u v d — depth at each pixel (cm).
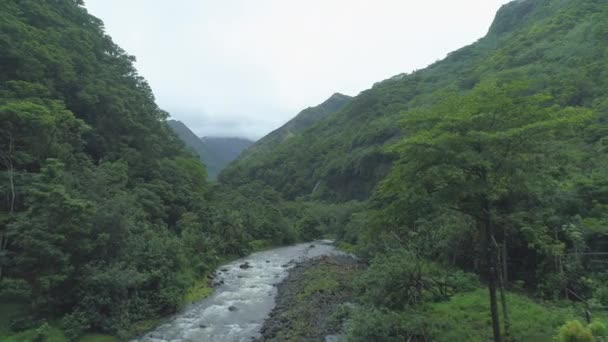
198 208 4597
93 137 3931
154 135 5047
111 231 2208
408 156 1373
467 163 1271
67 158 2917
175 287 2522
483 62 10588
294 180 12988
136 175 4256
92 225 2100
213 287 3064
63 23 4688
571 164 2589
